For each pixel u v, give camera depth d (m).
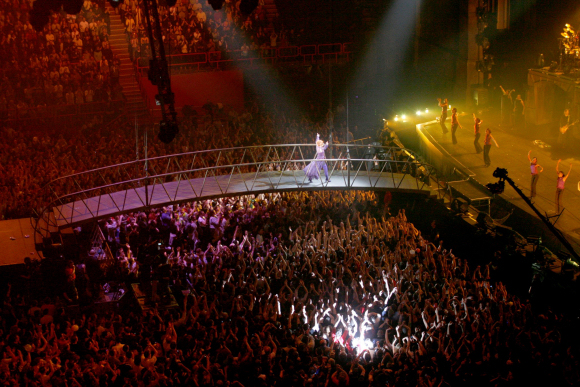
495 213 28.66
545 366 17.61
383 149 34.56
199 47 44.03
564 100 35.97
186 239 26.58
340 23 49.47
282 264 23.78
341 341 19.47
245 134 37.69
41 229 25.09
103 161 32.69
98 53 41.28
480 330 19.50
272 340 18.16
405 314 20.23
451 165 32.06
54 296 22.75
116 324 20.02
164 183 28.78
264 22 48.06
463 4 44.84
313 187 27.92
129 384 16.06
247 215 28.08
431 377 16.92
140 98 40.59
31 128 37.03
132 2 43.53
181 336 18.48
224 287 22.09
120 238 26.98
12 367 16.81
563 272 24.22
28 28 41.22
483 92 42.22
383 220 26.97
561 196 28.23
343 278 22.44
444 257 24.34
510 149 33.47
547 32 40.78
